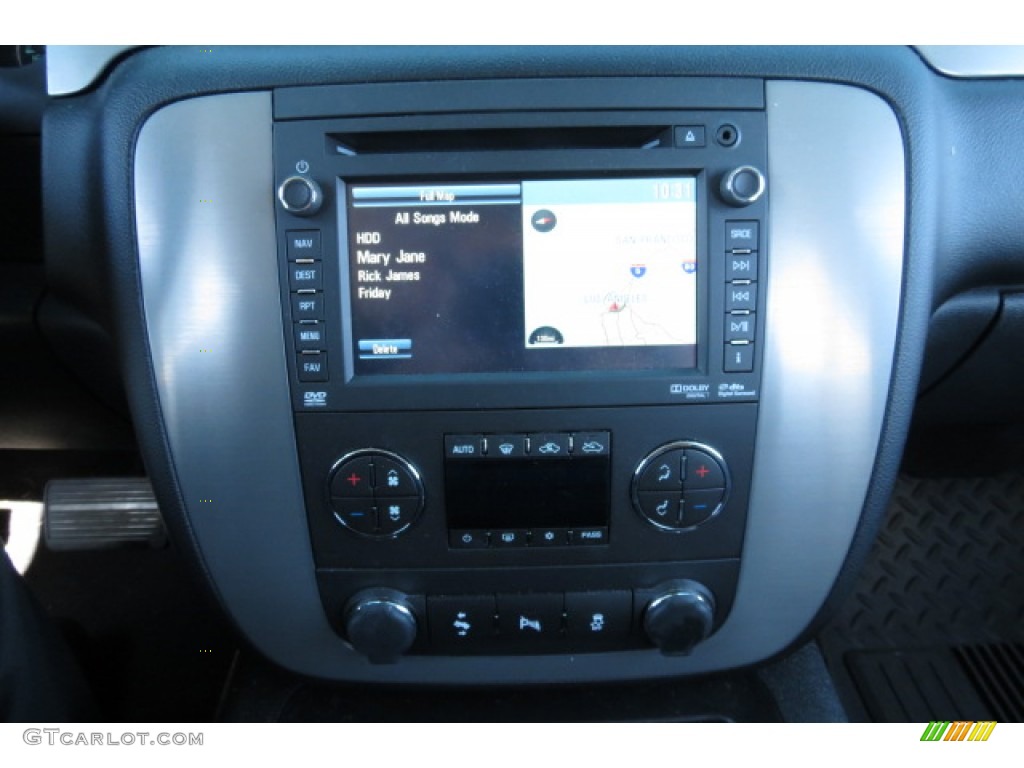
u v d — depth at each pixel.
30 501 1.32
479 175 0.58
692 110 0.58
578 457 0.63
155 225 0.60
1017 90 0.66
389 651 0.68
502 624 0.69
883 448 0.65
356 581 0.68
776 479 0.65
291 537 0.67
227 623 0.72
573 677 0.74
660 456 0.63
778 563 0.69
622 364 0.62
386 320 0.61
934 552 1.11
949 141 0.64
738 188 0.58
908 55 0.62
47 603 1.13
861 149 0.60
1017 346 0.82
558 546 0.66
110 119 0.60
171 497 0.66
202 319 0.61
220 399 0.62
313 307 0.60
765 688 0.79
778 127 0.59
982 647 0.97
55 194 0.64
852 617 1.01
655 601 0.67
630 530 0.66
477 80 0.58
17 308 0.86
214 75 0.58
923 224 0.62
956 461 1.20
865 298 0.61
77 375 0.94
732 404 0.62
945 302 0.74
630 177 0.59
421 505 0.64
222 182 0.59
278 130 0.58
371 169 0.58
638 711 0.77
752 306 0.60
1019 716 0.87
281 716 0.77
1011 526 1.15
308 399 0.62
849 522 0.67
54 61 0.63
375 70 0.58
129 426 1.05
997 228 0.68
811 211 0.60
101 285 0.64
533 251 0.60
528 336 0.61
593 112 0.58
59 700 0.70
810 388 0.63
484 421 0.62
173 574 1.17
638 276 0.60
